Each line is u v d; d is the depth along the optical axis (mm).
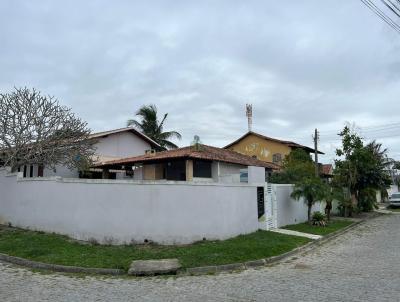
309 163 29484
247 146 42906
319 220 21062
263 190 17844
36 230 15023
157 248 12453
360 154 29859
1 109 18922
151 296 8055
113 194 13109
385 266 10797
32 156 19625
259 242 14078
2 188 17375
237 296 7949
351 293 7930
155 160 22703
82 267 10500
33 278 9719
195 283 9305
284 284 8961
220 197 14430
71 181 13906
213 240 13906
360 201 32031
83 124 22094
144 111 40812
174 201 13250
